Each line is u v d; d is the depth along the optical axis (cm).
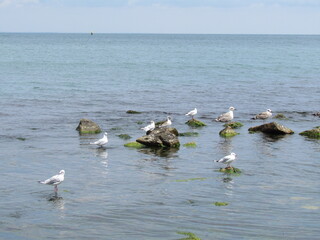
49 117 4341
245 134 3656
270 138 3506
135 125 4031
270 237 1750
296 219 1927
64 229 1827
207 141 3406
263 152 3080
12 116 4350
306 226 1853
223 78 8031
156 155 2997
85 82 7150
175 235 1761
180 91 6328
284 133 3631
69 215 1966
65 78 7631
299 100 5591
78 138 3488
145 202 2122
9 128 3806
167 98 5681
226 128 3634
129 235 1769
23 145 3231
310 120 4344
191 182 2425
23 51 15600
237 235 1766
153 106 5081
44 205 2083
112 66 10069
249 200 2153
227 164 2738
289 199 2169
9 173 2564
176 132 3566
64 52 15525
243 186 2362
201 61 11906
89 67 9750
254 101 5500
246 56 14250
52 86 6606
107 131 3772
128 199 2161
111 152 3072
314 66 10469
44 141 3369
